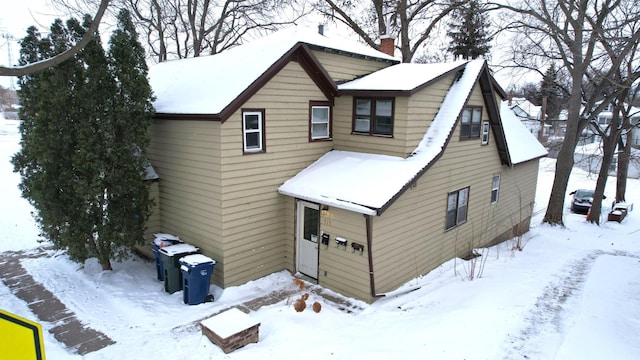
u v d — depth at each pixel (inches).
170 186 437.7
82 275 423.8
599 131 807.7
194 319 339.6
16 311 348.5
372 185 385.1
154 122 438.6
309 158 459.2
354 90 442.6
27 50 373.1
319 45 440.8
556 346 262.4
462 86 464.4
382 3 915.4
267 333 300.4
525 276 425.7
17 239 541.0
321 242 412.2
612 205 947.3
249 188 402.3
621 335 280.1
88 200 387.2
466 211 526.9
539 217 857.5
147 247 468.1
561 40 735.1
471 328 291.0
